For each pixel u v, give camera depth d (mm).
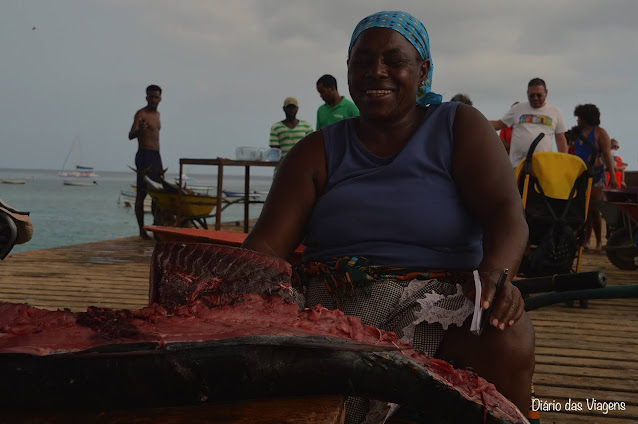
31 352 774
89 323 880
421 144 1672
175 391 851
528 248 5090
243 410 888
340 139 1778
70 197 55688
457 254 1637
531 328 1414
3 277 6305
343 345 904
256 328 925
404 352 1047
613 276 6945
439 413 1030
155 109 9734
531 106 7160
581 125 8148
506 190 1583
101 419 836
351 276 1551
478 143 1642
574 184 4797
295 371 905
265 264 1079
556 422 2564
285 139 8586
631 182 7777
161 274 1067
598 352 3756
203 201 9344
